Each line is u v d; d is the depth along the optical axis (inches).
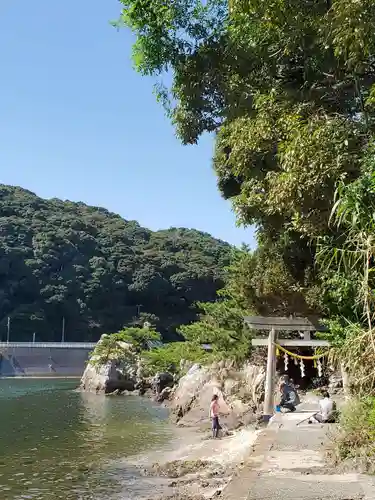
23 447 817.5
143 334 2389.3
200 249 4758.9
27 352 3186.5
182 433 949.2
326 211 368.8
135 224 5187.0
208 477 536.7
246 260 932.6
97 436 929.5
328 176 336.5
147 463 681.6
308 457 380.5
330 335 440.8
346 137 336.2
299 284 711.1
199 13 444.1
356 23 286.4
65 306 3816.4
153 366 2001.7
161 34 448.1
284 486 291.0
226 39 433.1
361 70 349.1
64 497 521.7
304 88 404.2
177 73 467.2
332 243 368.8
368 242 262.5
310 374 978.1
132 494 517.7
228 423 930.7
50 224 4320.9
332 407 556.1
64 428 1032.8
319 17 344.8
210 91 477.4
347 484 290.4
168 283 4111.7
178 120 500.4
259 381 947.3
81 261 4101.9
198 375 1168.8
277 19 361.1
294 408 690.8
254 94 417.7
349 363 312.2
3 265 3762.3
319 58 387.2
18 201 4618.6
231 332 1099.9
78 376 3213.6
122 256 4227.4
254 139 393.7
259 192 462.3
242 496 273.0
